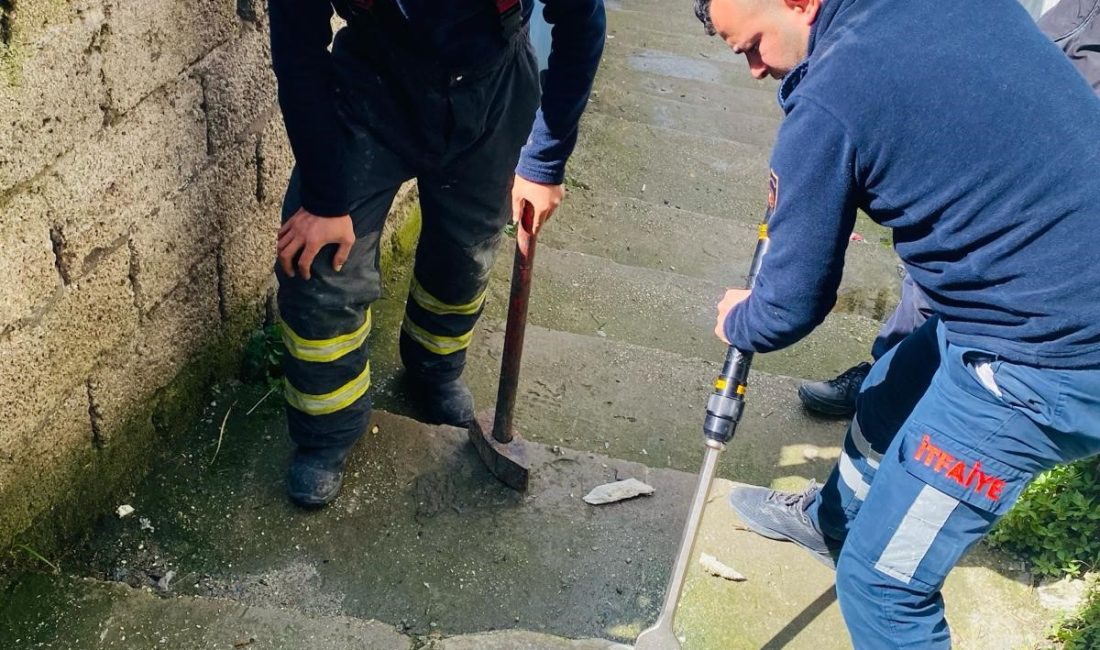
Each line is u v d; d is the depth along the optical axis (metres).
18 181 1.91
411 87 2.20
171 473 2.61
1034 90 1.57
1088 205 1.58
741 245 4.53
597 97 6.09
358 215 2.33
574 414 3.18
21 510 2.16
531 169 2.42
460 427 3.01
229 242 2.77
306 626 2.19
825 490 2.45
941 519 1.87
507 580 2.44
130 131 2.23
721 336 2.03
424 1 2.07
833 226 1.69
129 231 2.30
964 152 1.58
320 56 2.04
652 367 3.41
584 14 2.20
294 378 2.45
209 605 2.22
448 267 2.72
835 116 1.59
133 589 2.24
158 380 2.58
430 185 2.52
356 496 2.62
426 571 2.45
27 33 1.84
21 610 2.15
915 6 1.60
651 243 4.48
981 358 1.75
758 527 2.62
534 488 2.71
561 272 4.01
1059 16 2.90
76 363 2.23
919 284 1.81
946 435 1.82
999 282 1.67
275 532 2.50
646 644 2.18
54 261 2.07
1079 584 2.51
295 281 2.32
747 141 5.82
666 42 7.25
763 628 2.38
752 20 1.74
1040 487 2.60
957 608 2.45
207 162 2.57
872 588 1.98
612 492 2.71
